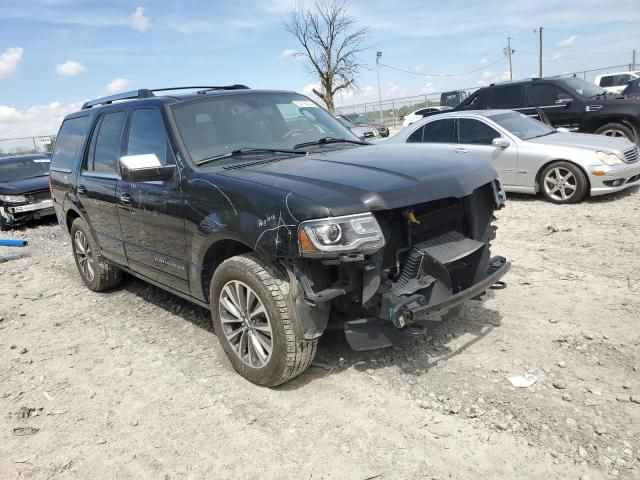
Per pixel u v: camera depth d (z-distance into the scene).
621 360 3.51
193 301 4.17
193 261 3.84
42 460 2.99
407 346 3.91
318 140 4.46
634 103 10.33
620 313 4.19
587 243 6.16
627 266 5.26
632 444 2.72
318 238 2.89
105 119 5.19
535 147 8.59
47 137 30.45
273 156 3.94
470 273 3.54
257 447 2.94
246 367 3.58
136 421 3.29
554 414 3.00
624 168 8.12
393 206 2.99
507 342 3.86
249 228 3.22
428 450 2.80
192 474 2.77
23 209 10.86
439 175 3.30
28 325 5.14
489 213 3.86
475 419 3.03
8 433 3.28
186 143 3.96
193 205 3.68
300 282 3.10
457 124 9.53
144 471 2.83
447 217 3.51
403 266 3.25
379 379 3.51
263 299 3.27
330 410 3.22
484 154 9.14
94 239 5.54
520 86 11.75
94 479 2.80
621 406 3.03
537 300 4.58
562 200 8.38
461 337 3.99
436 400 3.24
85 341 4.61
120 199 4.59
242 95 4.56
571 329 3.99
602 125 10.80
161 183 4.03
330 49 37.59
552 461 2.65
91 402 3.57
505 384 3.34
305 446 2.92
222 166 3.78
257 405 3.35
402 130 10.35
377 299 3.14
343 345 4.00
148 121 4.37
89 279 5.95
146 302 5.49
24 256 8.27
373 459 2.77
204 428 3.16
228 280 3.53
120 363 4.12
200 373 3.84
